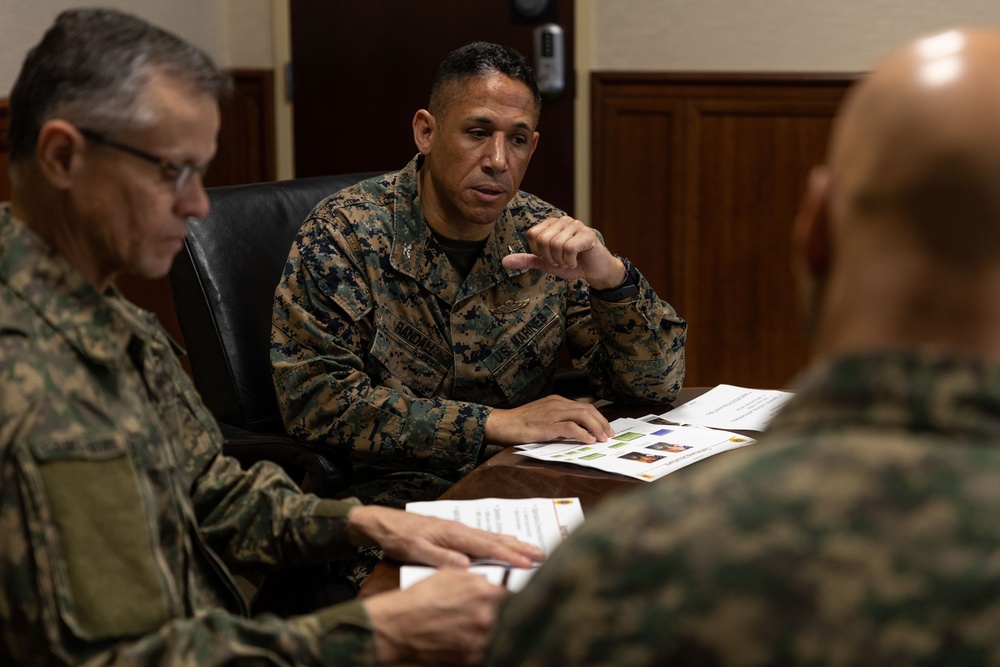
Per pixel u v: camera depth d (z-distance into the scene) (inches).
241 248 82.6
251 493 54.0
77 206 42.8
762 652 21.0
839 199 22.9
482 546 50.1
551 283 79.9
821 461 21.9
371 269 75.7
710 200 151.4
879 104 22.2
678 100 149.4
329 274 74.5
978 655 20.5
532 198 82.4
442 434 69.8
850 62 143.4
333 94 158.1
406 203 77.5
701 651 21.2
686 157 150.7
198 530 49.1
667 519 22.2
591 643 21.9
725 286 153.3
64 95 41.6
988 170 20.9
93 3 130.3
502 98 72.8
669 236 153.5
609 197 153.9
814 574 21.0
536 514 54.7
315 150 159.9
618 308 75.1
